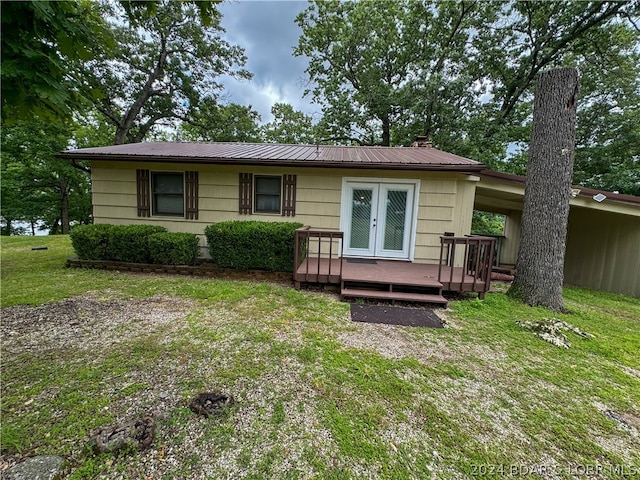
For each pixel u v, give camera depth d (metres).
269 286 5.02
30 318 3.35
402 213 6.12
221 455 1.62
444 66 13.18
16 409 1.89
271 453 1.65
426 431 1.87
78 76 2.51
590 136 12.16
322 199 6.26
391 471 1.57
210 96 15.50
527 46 12.22
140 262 5.92
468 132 11.49
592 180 11.69
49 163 13.04
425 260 6.10
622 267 6.64
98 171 6.56
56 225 18.06
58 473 1.46
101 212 6.68
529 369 2.68
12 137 12.08
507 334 3.43
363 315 3.87
